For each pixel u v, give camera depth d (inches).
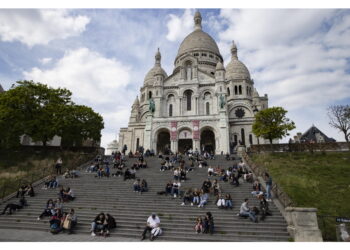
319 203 688.4
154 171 1067.3
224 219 603.5
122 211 679.1
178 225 585.3
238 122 2081.7
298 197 725.9
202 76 2166.6
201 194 719.7
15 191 879.1
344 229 489.1
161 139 1975.9
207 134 1973.4
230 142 1920.5
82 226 600.4
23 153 1424.7
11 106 1364.4
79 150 1519.4
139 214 654.5
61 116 1446.9
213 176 973.2
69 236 544.4
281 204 655.1
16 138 1360.7
